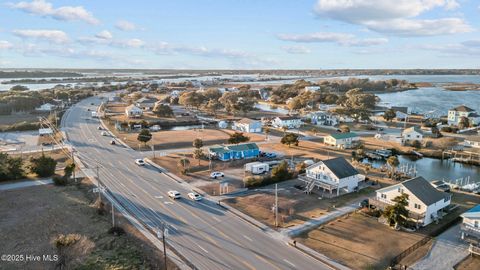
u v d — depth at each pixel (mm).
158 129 121938
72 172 66938
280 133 116875
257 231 46156
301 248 41781
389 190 52906
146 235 44469
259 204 55156
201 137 106938
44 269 37000
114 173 70750
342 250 41531
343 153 89812
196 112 165000
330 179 60969
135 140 101000
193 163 78000
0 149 88625
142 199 56906
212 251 40844
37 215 50000
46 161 69000
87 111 157750
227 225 47812
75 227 46406
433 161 88500
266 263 38438
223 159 79812
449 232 47125
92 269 35938
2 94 188500
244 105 163125
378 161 87250
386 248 42125
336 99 196875
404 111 158125
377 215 51531
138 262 37938
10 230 45406
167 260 38594
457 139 106812
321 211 52969
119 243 42188
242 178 68062
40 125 117875
